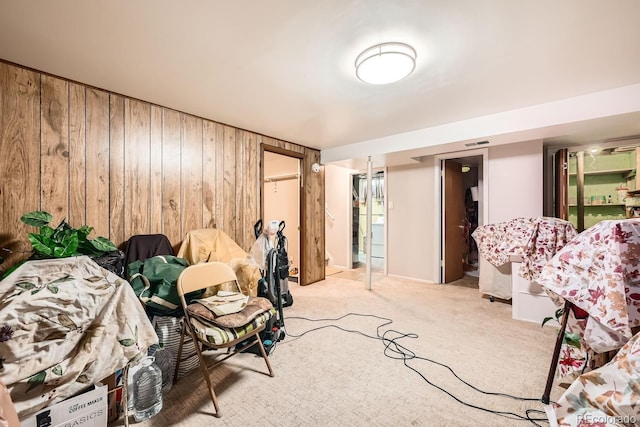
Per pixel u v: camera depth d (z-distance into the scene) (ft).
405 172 14.61
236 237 10.16
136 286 5.87
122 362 3.81
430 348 6.91
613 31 4.82
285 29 4.79
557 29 4.77
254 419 4.57
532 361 6.28
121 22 4.58
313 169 13.48
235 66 5.99
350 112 8.70
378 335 7.68
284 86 6.93
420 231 14.14
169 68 6.08
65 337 3.51
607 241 3.78
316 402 4.96
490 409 4.75
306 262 13.19
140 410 4.65
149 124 7.92
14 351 3.19
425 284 13.43
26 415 3.24
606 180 11.27
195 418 4.59
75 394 3.69
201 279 5.82
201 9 4.27
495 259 9.25
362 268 17.40
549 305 8.32
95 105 6.93
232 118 9.25
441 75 6.38
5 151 5.75
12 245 5.82
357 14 4.41
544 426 4.36
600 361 4.30
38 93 6.14
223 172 9.78
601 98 7.27
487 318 8.91
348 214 17.12
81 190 6.72
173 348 5.78
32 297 3.37
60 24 4.61
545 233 8.27
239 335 5.02
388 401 4.98
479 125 9.16
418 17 4.48
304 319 8.90
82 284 3.76
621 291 3.52
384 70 5.68
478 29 4.78
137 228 7.65
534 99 7.78
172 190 8.41
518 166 10.87
